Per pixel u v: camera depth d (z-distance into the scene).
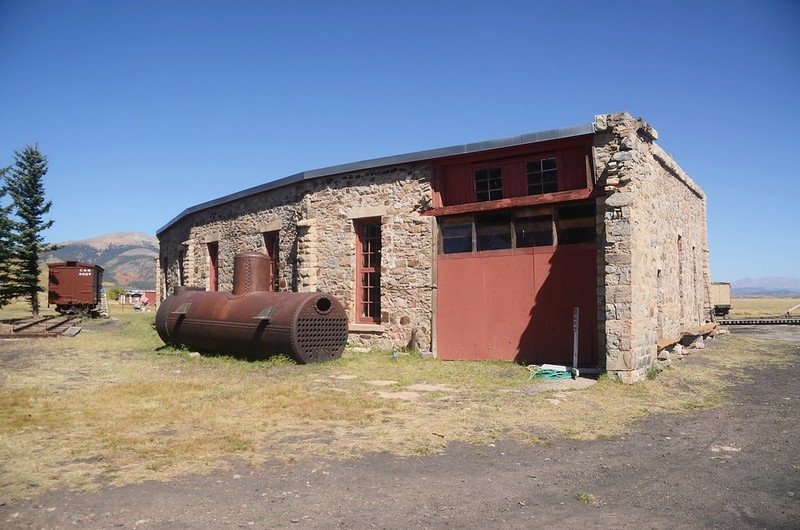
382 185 12.70
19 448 4.93
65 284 24.77
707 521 3.71
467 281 11.52
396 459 4.92
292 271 14.48
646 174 9.88
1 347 12.51
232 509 3.75
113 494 3.95
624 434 5.92
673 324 12.63
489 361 10.95
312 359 10.23
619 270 8.73
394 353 11.36
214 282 18.69
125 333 16.61
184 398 7.11
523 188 10.95
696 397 7.87
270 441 5.33
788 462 5.00
